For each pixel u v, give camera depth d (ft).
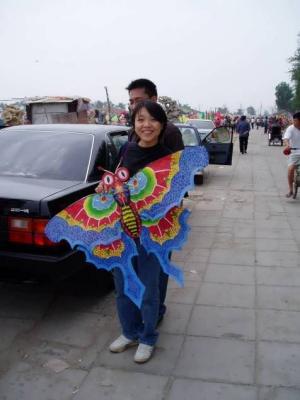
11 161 13.99
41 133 15.07
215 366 10.07
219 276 15.37
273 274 15.49
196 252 17.99
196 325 11.94
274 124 84.17
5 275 11.61
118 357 10.49
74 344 11.15
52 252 11.10
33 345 11.12
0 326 12.05
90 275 13.52
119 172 9.52
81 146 14.24
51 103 68.13
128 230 9.40
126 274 9.62
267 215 24.57
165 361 10.29
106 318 12.46
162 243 9.63
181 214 9.77
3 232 11.34
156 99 11.87
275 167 47.57
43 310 12.91
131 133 10.68
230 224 22.56
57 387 9.46
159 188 9.43
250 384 9.41
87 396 9.15
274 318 12.28
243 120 64.39
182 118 61.82
